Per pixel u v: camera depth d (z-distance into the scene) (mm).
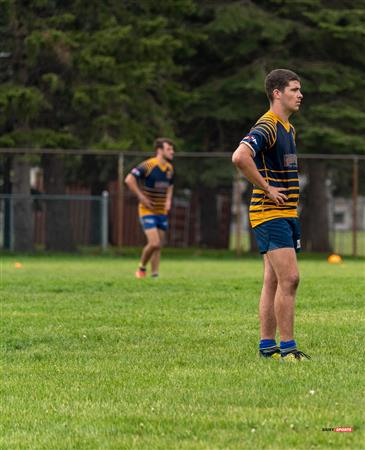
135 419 21016
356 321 37188
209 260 102438
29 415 21812
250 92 122625
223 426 20219
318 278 59531
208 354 29516
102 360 28828
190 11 118625
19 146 110250
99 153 98938
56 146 109938
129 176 60875
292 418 20562
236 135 128375
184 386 24422
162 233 62375
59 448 19016
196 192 126625
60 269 76250
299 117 120750
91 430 20234
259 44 126000
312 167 124000
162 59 115875
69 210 108250
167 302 44531
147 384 24812
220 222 131625
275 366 26969
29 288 52188
